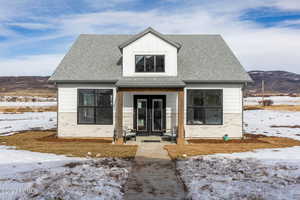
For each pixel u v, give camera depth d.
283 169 9.29
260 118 33.69
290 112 40.59
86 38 20.97
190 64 18.17
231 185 7.47
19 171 8.93
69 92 16.94
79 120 17.02
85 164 9.91
